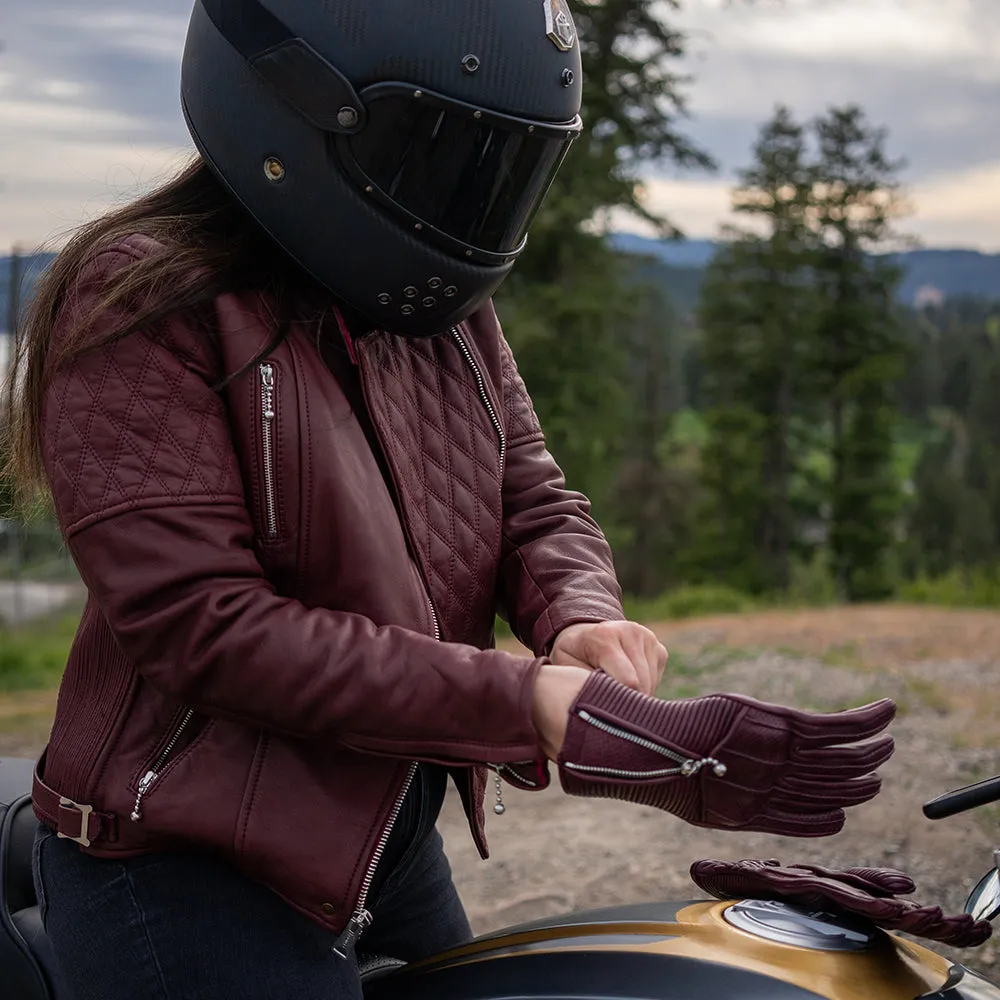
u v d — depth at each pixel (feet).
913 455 232.32
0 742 19.24
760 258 142.61
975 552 177.68
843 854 11.11
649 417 153.69
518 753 3.89
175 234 4.26
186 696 3.97
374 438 4.52
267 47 4.11
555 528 5.23
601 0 81.20
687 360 198.49
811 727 3.76
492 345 5.21
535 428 5.45
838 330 141.08
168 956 4.20
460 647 4.00
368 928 5.35
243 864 4.15
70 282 4.25
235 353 4.13
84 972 4.30
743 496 135.95
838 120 140.87
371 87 4.05
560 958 4.30
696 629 32.48
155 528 3.92
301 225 4.22
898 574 153.58
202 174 4.58
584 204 77.82
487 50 4.12
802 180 141.59
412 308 4.39
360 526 4.20
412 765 4.22
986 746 15.07
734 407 140.26
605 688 3.86
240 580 3.95
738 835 12.08
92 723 4.32
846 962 4.03
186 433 4.00
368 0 4.05
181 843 4.19
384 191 4.16
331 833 4.14
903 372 138.41
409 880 5.32
